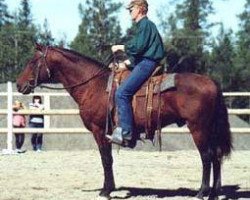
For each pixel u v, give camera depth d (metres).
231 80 65.62
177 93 9.39
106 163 9.89
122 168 13.89
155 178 12.33
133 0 9.36
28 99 24.42
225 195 10.48
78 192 10.62
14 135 20.02
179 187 11.24
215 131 9.45
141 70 9.34
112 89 9.65
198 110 9.31
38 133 17.67
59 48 10.08
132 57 9.54
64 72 9.98
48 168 13.77
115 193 10.59
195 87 9.34
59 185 11.38
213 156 9.49
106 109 9.66
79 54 10.02
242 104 46.34
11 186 11.23
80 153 17.31
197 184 11.59
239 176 12.75
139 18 9.38
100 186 11.26
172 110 9.48
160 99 9.48
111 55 9.96
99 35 67.56
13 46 65.31
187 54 65.25
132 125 9.49
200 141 9.39
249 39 69.69
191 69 65.12
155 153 17.39
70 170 13.43
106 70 9.94
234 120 25.97
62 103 26.97
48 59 10.04
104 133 9.84
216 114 9.45
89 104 9.78
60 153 17.33
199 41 66.19
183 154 17.08
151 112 9.47
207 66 66.31
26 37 66.12
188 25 68.00
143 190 10.90
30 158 15.86
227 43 68.25
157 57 9.37
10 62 60.53
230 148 9.50
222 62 66.69
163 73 9.69
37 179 12.09
